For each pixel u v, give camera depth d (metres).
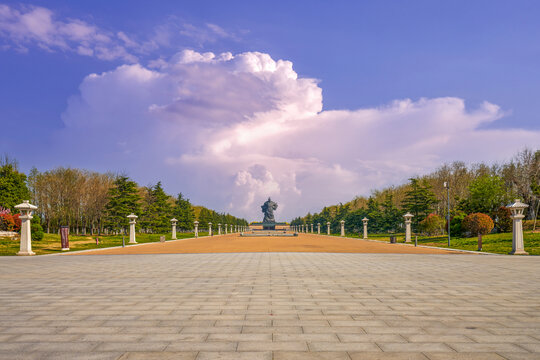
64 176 62.94
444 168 57.84
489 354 4.28
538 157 40.19
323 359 4.09
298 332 5.17
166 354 4.25
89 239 39.16
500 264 14.94
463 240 29.50
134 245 32.28
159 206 64.19
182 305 6.97
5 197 46.38
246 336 4.98
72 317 6.07
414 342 4.73
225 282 9.87
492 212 35.88
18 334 5.11
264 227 130.12
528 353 4.32
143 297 7.78
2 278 10.88
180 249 26.56
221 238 54.34
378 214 62.69
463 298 7.68
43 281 10.21
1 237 32.44
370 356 4.19
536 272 12.18
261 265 14.41
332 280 10.22
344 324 5.61
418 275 11.33
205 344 4.63
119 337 4.94
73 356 4.20
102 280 10.35
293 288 8.88
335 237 56.59
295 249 25.95
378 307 6.81
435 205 53.88
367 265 14.42
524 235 27.36
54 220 64.06
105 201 62.62
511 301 7.40
